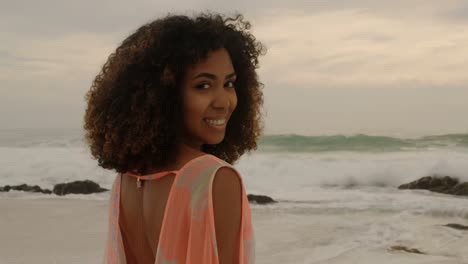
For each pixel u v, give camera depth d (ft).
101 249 23.34
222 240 4.47
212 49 5.05
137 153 5.03
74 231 26.94
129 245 5.46
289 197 38.96
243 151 6.38
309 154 73.67
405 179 46.47
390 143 82.64
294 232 26.66
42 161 61.00
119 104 5.20
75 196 40.16
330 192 42.42
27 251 23.07
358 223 28.66
